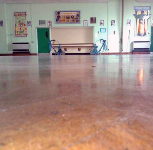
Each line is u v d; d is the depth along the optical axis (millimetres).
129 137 238
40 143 225
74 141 229
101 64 1471
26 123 281
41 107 358
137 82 643
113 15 10984
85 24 11070
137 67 1191
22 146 220
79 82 645
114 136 240
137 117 302
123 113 321
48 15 10977
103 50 11266
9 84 617
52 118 299
